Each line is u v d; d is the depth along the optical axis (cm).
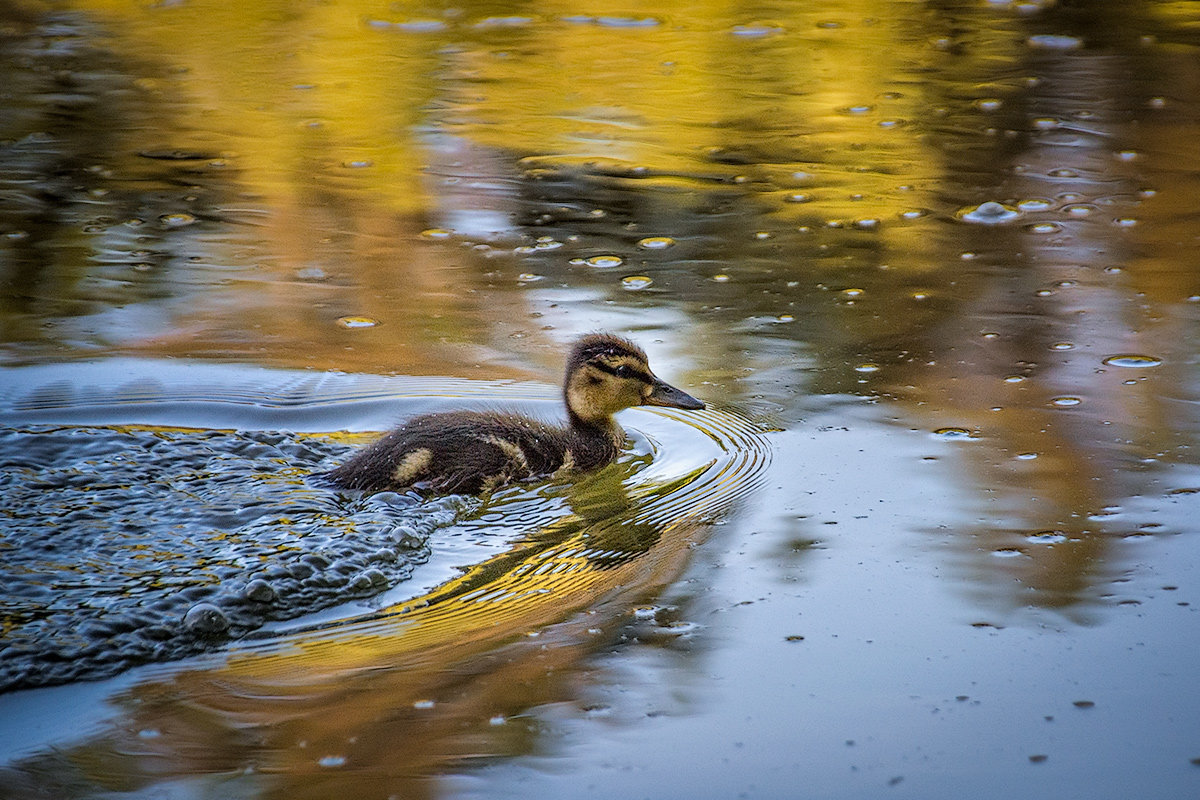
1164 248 1497
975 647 728
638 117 2094
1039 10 2736
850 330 1287
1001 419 1071
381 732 644
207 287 1407
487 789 600
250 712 662
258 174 1803
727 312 1341
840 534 887
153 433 1048
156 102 2144
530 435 1069
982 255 1495
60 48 2469
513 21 2725
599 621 768
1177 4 2731
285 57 2441
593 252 1529
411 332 1298
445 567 856
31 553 825
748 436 1066
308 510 923
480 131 2014
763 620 766
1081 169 1797
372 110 2125
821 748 634
